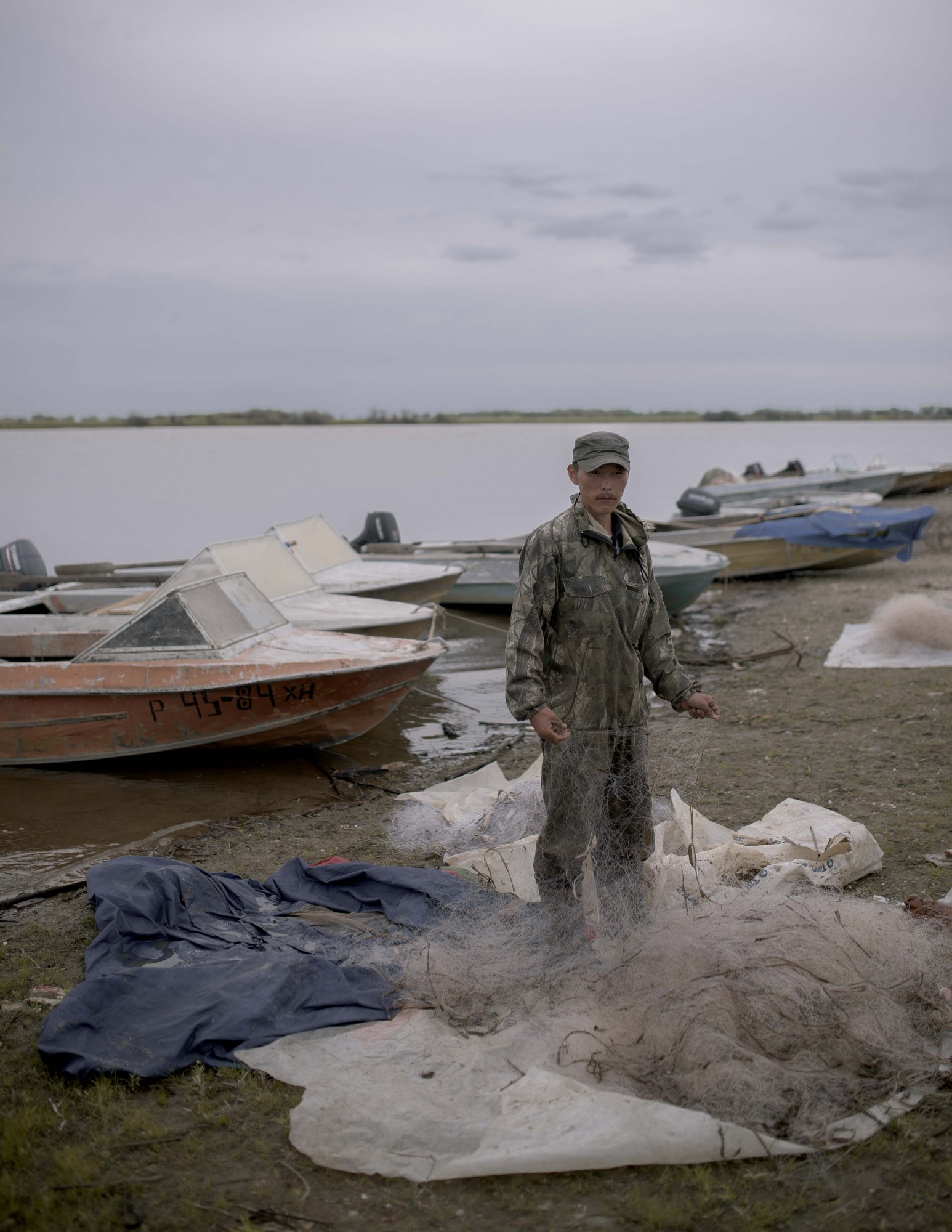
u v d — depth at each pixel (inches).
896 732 270.2
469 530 1009.5
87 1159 104.6
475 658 438.3
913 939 131.0
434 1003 129.6
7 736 270.7
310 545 441.1
